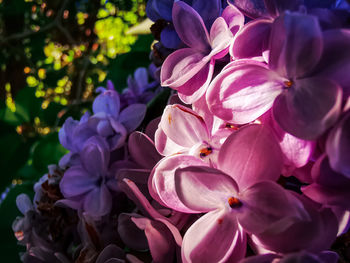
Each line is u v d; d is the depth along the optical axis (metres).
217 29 0.05
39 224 0.07
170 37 0.05
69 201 0.06
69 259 0.06
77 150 0.07
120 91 0.11
